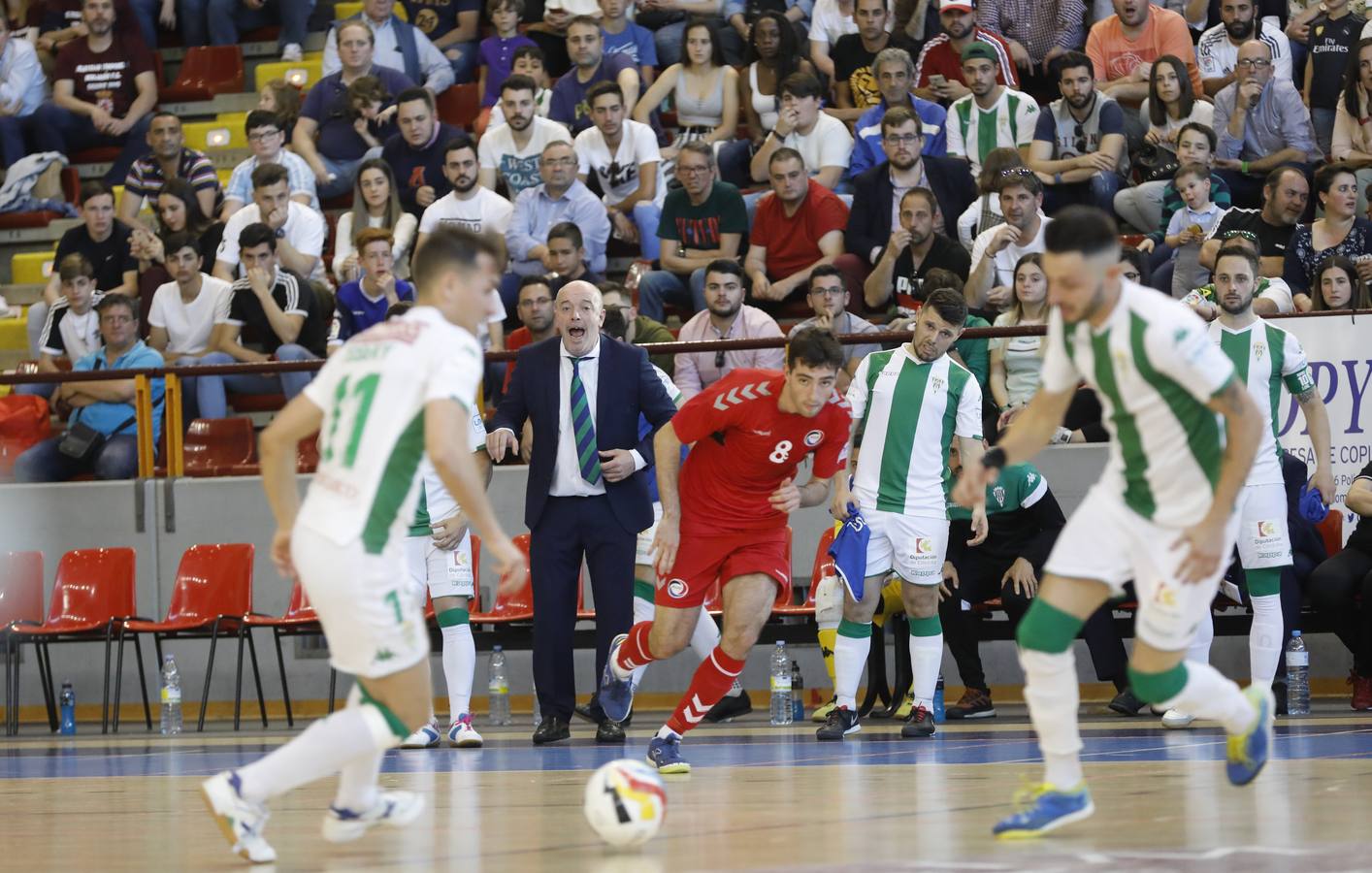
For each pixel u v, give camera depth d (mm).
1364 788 8164
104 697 17141
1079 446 16344
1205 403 6344
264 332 19234
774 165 18781
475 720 17516
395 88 22891
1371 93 19047
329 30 24969
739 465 10359
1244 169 19031
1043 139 19406
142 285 20531
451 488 6266
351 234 20547
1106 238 6406
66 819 8594
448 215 19922
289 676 18500
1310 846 6109
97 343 20312
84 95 24984
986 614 15609
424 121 21078
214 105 25391
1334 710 14867
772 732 14352
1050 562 6805
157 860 6660
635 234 20438
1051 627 6707
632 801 6699
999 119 19719
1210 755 10469
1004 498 15023
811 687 17328
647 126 20859
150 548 18359
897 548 13469
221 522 18234
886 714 16000
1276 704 14688
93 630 17266
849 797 8555
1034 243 17406
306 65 25375
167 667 17016
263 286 19031
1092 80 19234
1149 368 6391
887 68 20031
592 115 20891
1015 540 15312
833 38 22516
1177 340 6297
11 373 18391
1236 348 13297
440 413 6258
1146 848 6172
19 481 18672
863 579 12859
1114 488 6715
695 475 10633
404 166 21281
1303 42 21125
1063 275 6418
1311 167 19156
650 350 16984
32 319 21516
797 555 17281
